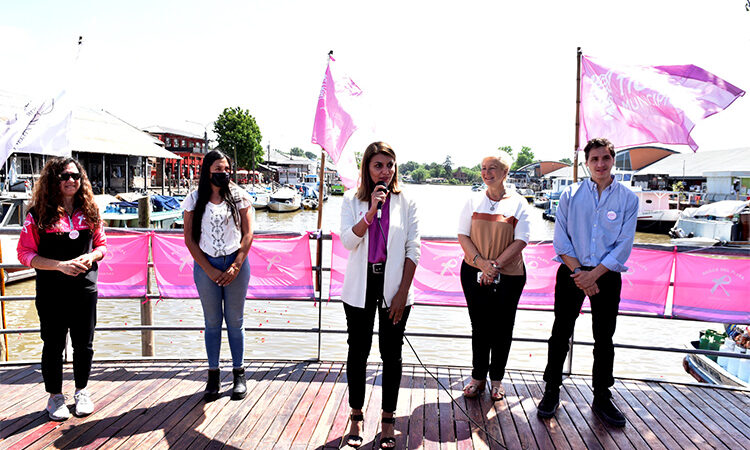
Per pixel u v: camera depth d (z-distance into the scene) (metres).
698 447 3.06
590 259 3.27
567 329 3.43
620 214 3.23
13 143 4.80
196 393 3.67
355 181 4.91
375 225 2.98
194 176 62.47
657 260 4.13
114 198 23.78
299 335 9.30
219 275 3.41
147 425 3.18
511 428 3.26
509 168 3.48
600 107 4.28
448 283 4.49
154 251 4.61
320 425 3.23
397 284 2.96
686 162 42.31
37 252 3.18
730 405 3.63
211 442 3.00
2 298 4.11
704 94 4.01
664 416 3.46
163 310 10.71
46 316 3.19
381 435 3.10
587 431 3.24
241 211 3.53
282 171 93.25
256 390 3.74
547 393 3.47
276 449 2.95
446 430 3.22
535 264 4.43
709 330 6.69
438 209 48.00
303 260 4.54
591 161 3.29
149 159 50.09
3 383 3.79
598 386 3.40
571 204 3.35
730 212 21.42
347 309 3.04
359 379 3.04
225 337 5.55
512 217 3.44
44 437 3.01
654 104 4.00
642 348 4.02
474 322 3.62
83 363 3.30
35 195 3.15
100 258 3.31
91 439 3.00
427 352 8.59
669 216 29.61
